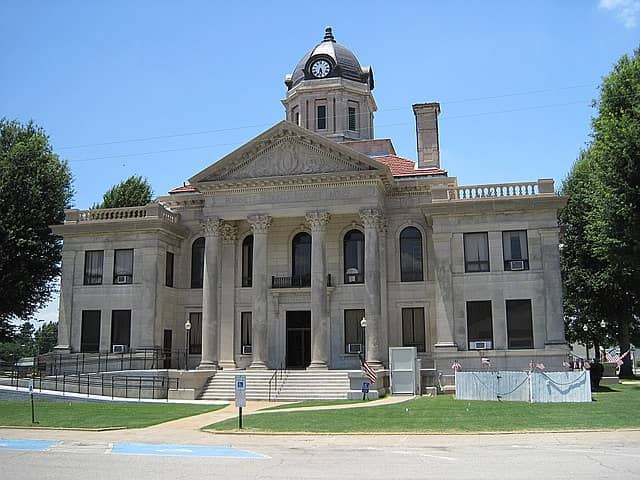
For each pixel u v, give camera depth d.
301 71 67.50
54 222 55.56
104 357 48.38
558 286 43.41
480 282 44.53
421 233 49.16
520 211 44.62
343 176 46.97
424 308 48.06
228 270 51.56
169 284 52.19
